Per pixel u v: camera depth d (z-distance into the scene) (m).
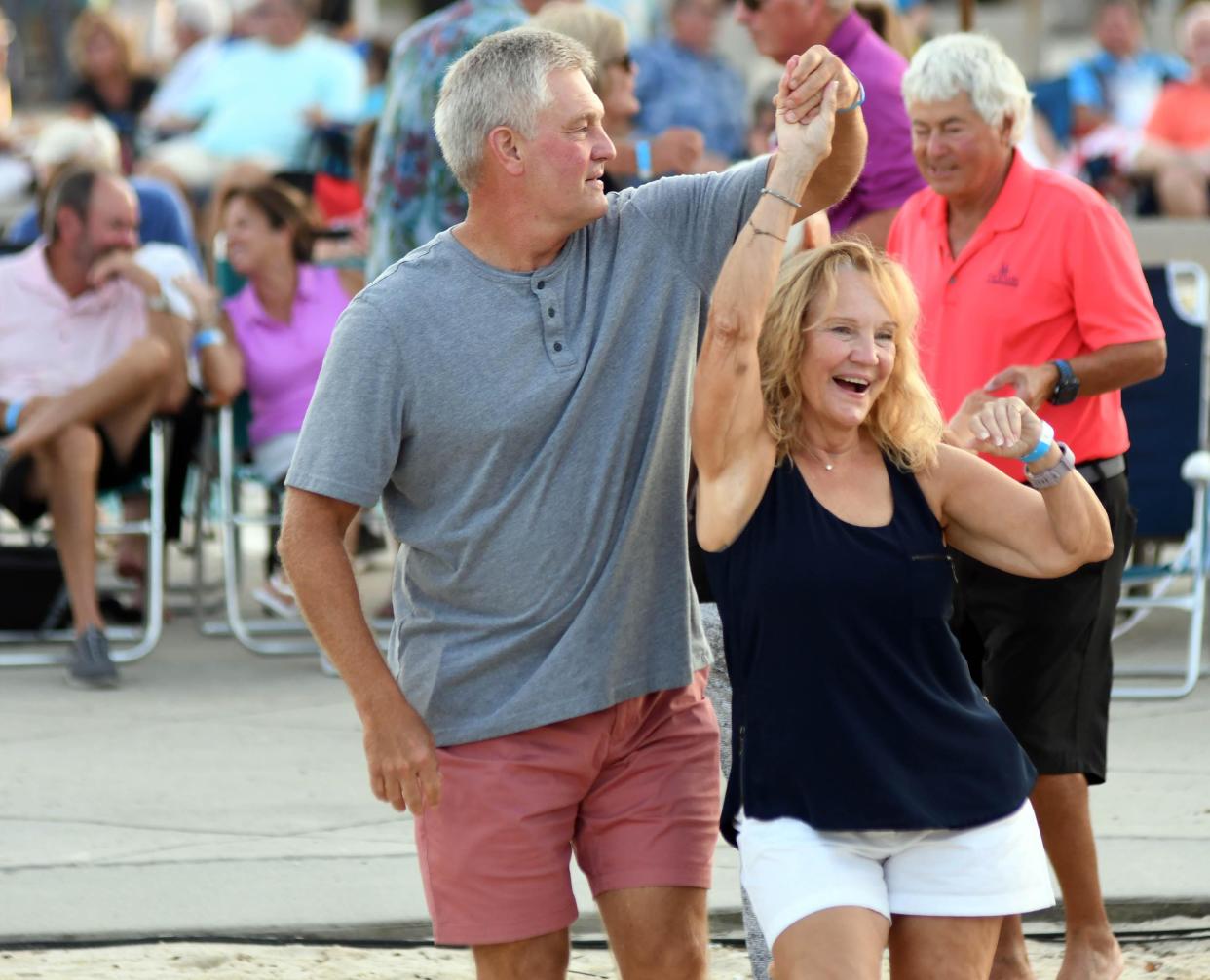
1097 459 14.03
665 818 10.96
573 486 10.59
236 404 25.27
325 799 17.94
